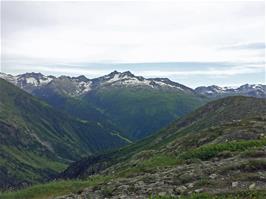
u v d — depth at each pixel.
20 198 44.12
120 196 28.80
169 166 38.03
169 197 25.70
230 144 40.16
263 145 38.91
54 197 37.31
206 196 24.75
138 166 44.12
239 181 27.09
